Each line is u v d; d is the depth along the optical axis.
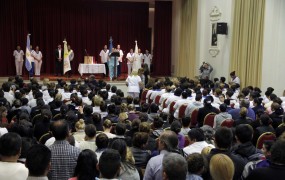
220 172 2.63
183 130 5.89
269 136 5.43
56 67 17.95
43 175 2.66
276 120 6.61
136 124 5.40
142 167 4.14
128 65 18.77
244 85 13.20
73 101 8.45
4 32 18.58
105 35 20.53
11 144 2.71
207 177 3.34
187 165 2.69
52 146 3.76
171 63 21.08
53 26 19.66
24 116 6.40
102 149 4.08
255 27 12.63
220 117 6.88
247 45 13.06
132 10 20.69
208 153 3.74
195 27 17.02
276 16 11.84
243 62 13.27
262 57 12.28
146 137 4.24
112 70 17.19
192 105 8.21
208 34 16.03
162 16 20.72
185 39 18.34
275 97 8.47
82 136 5.34
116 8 20.50
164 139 3.72
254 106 8.08
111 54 17.09
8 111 7.53
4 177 2.62
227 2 14.54
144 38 21.00
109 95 10.37
